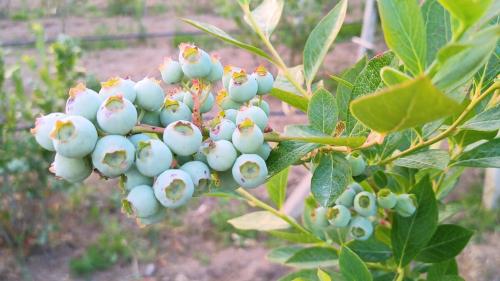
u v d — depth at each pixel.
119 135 0.21
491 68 0.26
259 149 0.24
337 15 0.31
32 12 2.59
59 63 1.11
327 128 0.26
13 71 1.12
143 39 2.27
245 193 0.38
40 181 1.11
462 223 1.12
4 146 1.06
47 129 0.20
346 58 2.07
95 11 2.67
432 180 0.38
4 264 1.13
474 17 0.19
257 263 1.15
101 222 1.25
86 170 0.21
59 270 1.13
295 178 1.37
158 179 0.21
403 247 0.32
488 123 0.26
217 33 0.27
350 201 0.31
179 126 0.21
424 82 0.16
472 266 1.00
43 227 1.15
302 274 0.36
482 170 1.33
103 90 0.22
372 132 0.24
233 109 0.25
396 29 0.20
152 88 0.22
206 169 0.22
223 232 1.24
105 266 1.14
